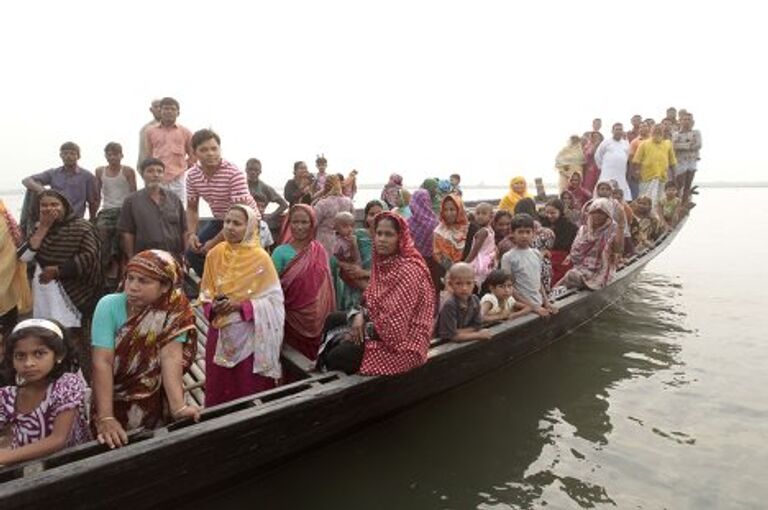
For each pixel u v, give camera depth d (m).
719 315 7.72
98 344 2.60
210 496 2.93
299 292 4.11
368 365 3.49
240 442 2.90
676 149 11.88
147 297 2.58
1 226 4.21
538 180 11.86
